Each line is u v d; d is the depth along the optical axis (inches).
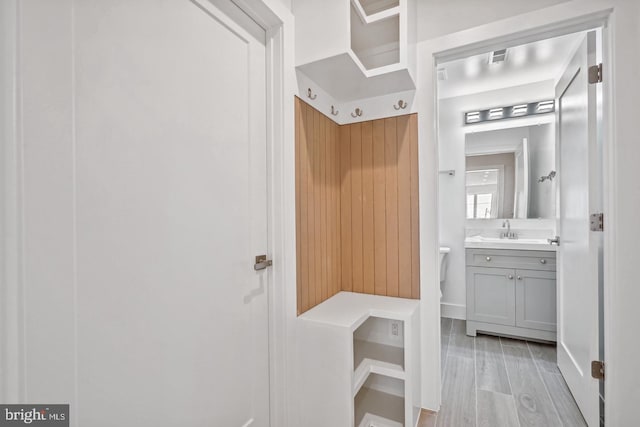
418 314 66.1
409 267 70.3
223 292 45.3
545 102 116.9
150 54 34.9
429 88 67.4
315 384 55.9
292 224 56.8
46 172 25.4
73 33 27.6
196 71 41.1
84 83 28.4
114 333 30.9
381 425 60.2
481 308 110.7
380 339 72.0
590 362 59.2
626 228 51.6
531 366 87.5
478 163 129.4
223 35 45.9
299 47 57.1
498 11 60.7
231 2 47.3
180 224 38.5
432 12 66.6
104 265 30.0
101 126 29.8
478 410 67.4
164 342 36.3
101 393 29.7
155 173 35.4
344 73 60.8
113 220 30.9
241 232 49.1
